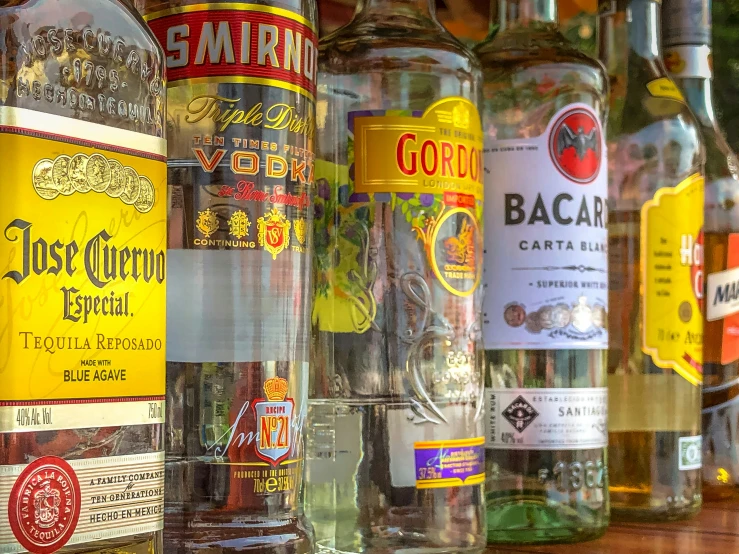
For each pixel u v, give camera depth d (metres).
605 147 0.55
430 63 0.48
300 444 0.40
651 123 0.60
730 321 0.69
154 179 0.34
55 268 0.31
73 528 0.31
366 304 0.46
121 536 0.32
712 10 0.85
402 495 0.45
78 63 0.33
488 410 0.52
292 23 0.41
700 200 0.62
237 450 0.39
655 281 0.60
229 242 0.39
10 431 0.30
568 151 0.52
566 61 0.53
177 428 0.39
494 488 0.51
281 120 0.40
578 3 0.74
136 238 0.34
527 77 0.53
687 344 0.60
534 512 0.51
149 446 0.34
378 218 0.46
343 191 0.46
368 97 0.48
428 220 0.46
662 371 0.59
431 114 0.47
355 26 0.50
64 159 0.32
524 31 0.56
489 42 0.57
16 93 0.31
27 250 0.31
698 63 0.70
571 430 0.52
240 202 0.40
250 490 0.39
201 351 0.39
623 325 0.60
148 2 0.41
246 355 0.39
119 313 0.33
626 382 0.60
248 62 0.40
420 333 0.46
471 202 0.48
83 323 0.32
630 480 0.59
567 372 0.52
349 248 0.46
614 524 0.58
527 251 0.52
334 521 0.45
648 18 0.62
